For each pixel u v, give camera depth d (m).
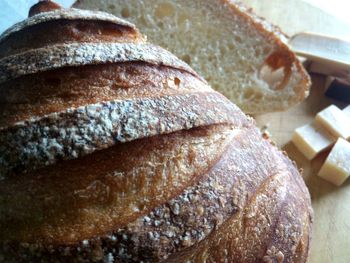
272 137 0.19
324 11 0.23
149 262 0.10
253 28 0.19
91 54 0.12
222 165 0.11
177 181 0.11
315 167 0.18
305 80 0.19
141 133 0.11
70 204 0.10
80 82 0.11
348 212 0.17
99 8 0.19
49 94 0.11
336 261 0.16
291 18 0.22
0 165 0.10
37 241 0.10
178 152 0.11
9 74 0.11
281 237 0.12
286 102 0.19
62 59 0.11
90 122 0.10
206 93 0.12
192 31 0.19
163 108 0.11
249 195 0.11
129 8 0.19
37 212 0.10
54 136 0.10
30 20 0.13
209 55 0.19
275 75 0.19
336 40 0.20
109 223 0.10
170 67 0.12
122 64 0.12
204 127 0.12
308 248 0.13
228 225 0.11
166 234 0.10
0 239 0.10
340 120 0.18
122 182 0.10
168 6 0.19
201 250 0.11
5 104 0.11
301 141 0.18
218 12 0.19
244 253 0.11
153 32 0.19
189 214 0.11
